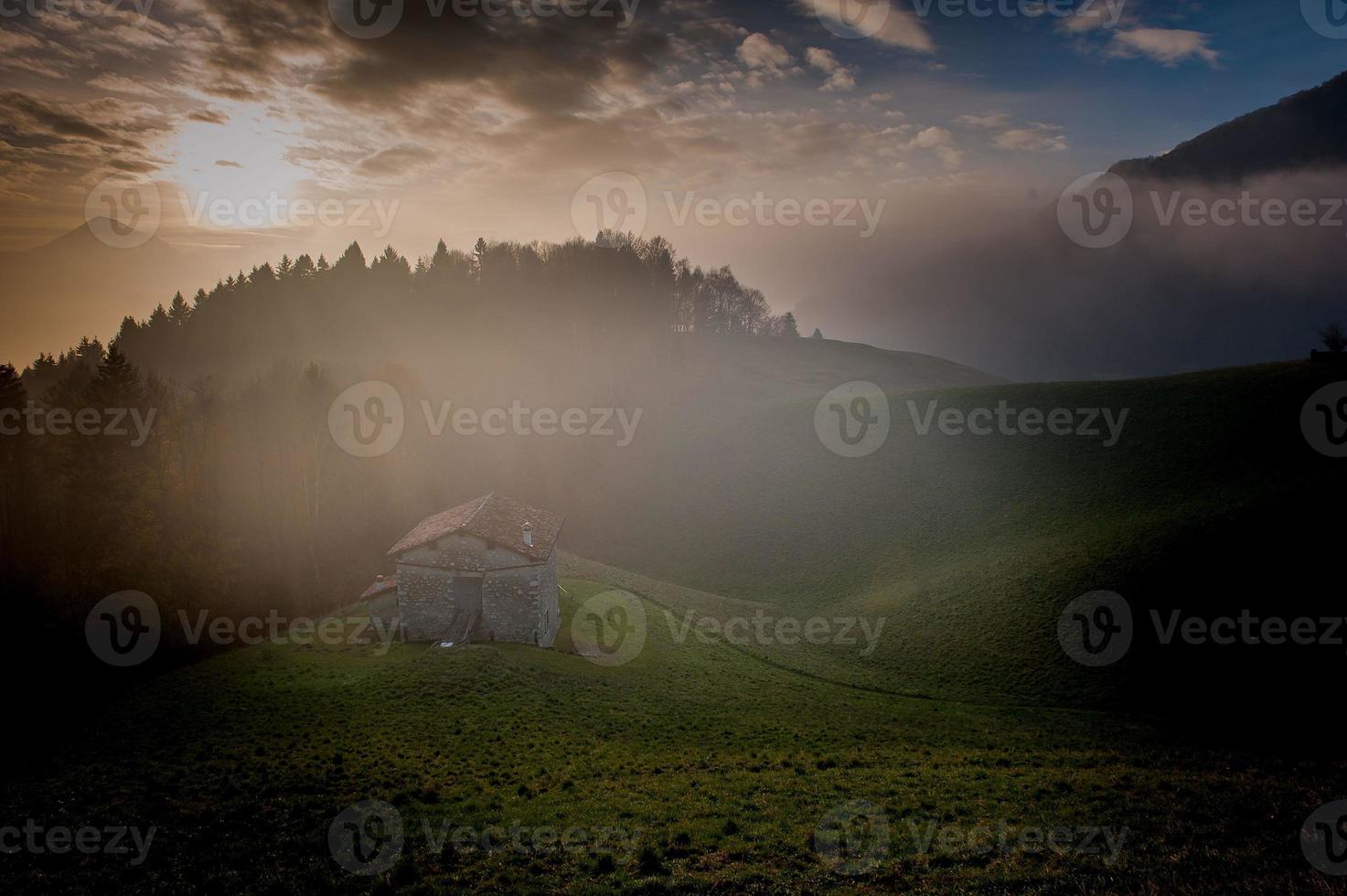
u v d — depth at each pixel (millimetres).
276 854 18328
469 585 46281
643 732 33344
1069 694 42125
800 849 17875
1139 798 21453
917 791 22922
